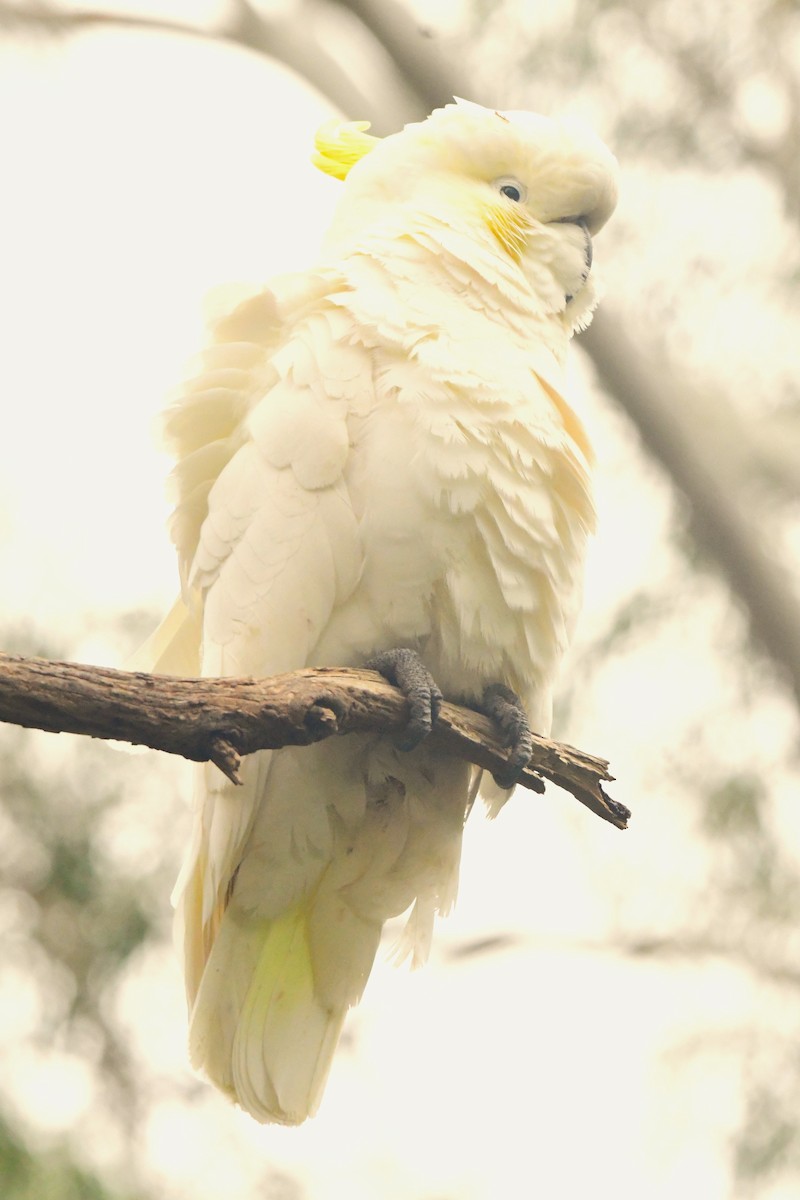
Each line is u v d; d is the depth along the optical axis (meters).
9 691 5.46
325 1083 7.80
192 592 7.64
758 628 17.70
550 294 8.63
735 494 17.86
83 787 13.27
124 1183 11.49
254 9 18.56
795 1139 15.78
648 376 17.66
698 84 18.06
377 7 17.78
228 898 7.63
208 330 7.77
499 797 7.86
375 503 7.19
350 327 7.50
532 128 8.81
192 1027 7.54
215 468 7.63
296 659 7.24
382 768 7.47
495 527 7.30
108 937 12.93
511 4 17.81
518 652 7.55
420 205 8.43
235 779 5.75
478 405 7.33
